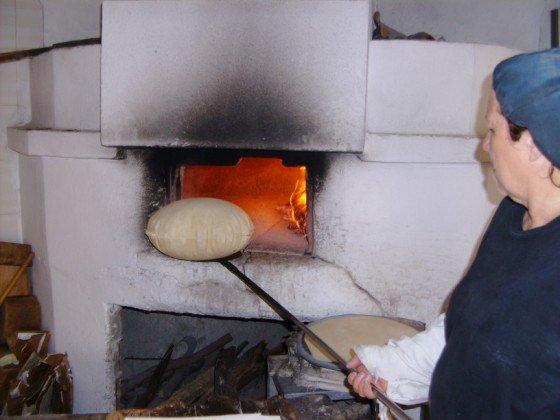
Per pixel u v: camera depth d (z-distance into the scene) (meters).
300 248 1.85
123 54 1.69
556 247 0.73
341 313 1.80
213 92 1.66
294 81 1.60
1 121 2.16
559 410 0.72
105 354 2.01
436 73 1.64
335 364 1.52
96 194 1.90
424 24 2.43
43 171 1.95
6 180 2.21
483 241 0.91
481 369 0.79
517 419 0.77
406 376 1.12
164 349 2.52
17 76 2.14
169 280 1.89
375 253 1.74
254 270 1.82
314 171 1.74
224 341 2.62
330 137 1.62
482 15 2.38
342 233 1.75
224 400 1.25
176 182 1.89
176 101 1.69
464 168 1.65
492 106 0.83
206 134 1.69
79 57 1.85
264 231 1.95
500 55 1.71
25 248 2.14
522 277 0.75
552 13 2.29
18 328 2.11
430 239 1.71
